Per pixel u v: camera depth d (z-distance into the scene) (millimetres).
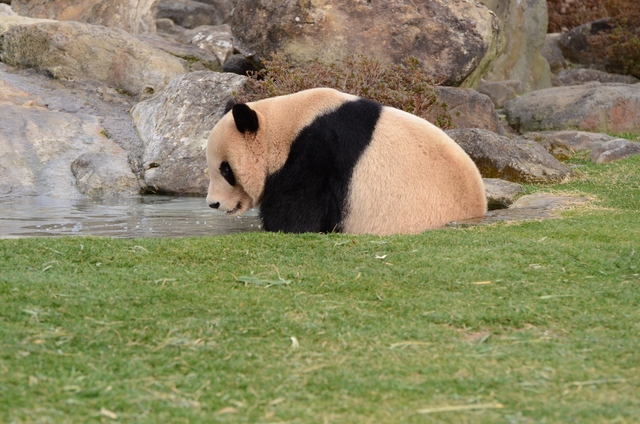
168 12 42000
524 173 19297
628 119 28641
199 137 21516
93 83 26312
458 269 10398
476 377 7027
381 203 13148
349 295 9414
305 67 25562
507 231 12797
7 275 9727
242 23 27578
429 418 6211
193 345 7688
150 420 6109
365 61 23328
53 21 27719
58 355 7352
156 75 26219
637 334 8188
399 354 7578
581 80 42406
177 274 10055
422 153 13461
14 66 27219
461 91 25844
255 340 7859
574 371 7184
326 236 12148
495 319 8609
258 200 13875
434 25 27062
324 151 13125
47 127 22016
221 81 22875
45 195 19688
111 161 21031
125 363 7215
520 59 38719
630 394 6688
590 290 9648
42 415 6137
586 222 13602
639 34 44625
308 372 7102
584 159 23250
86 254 10852
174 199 19609
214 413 6270
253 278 9883
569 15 49375
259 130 13312
